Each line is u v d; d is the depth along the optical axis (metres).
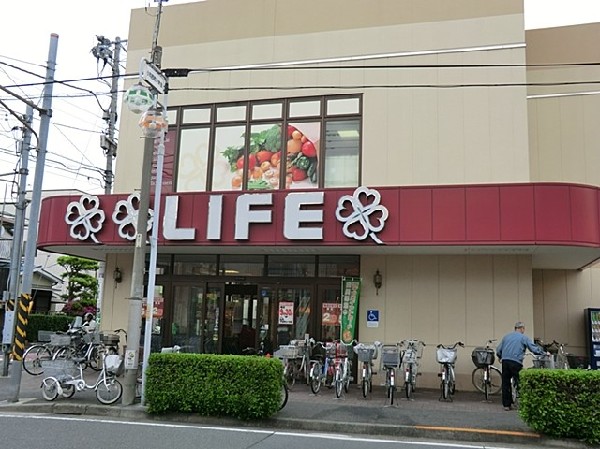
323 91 14.27
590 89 15.02
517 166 12.74
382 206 11.58
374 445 7.71
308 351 12.95
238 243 12.42
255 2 15.19
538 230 10.70
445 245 11.27
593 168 14.60
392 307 13.10
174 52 15.64
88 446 7.27
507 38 13.20
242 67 14.90
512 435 8.17
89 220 13.22
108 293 15.34
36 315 25.33
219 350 14.21
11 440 7.56
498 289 12.61
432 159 13.21
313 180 14.02
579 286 14.58
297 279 13.98
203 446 7.38
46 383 10.59
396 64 13.79
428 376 12.67
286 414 9.38
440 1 13.74
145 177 10.52
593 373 8.10
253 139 14.66
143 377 9.90
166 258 15.02
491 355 11.21
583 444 7.91
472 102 13.23
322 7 14.61
